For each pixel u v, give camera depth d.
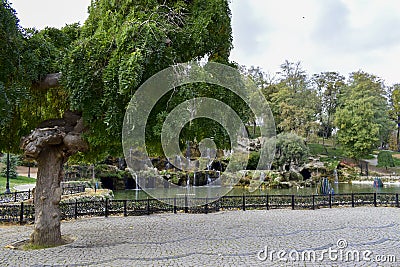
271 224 10.74
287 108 40.69
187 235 8.98
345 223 10.92
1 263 6.46
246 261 6.53
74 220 11.77
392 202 15.70
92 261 6.52
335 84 52.50
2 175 34.59
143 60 5.86
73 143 7.65
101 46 6.68
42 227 7.82
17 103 6.75
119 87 6.00
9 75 7.09
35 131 7.76
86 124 7.21
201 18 6.78
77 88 6.68
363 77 51.59
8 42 6.89
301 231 9.53
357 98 46.09
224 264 6.33
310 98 46.56
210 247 7.63
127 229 9.94
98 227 10.31
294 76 49.31
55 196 7.98
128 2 6.77
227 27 7.36
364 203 15.70
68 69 6.89
